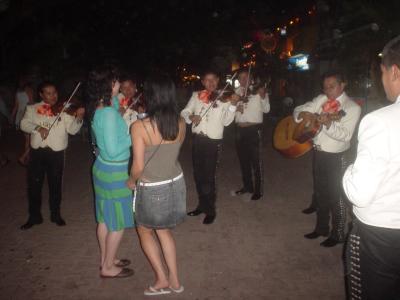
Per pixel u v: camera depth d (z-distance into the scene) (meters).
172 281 3.46
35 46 15.16
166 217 3.15
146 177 3.11
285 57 22.11
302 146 4.87
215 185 5.14
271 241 4.55
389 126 1.89
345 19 9.34
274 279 3.72
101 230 3.64
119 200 3.41
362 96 8.20
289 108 18.08
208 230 4.88
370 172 1.89
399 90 2.00
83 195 6.39
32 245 4.48
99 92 3.33
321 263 4.02
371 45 8.18
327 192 4.38
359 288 2.12
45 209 5.68
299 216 5.34
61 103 4.80
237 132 6.09
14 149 10.55
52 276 3.79
